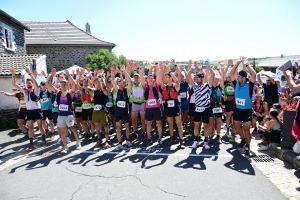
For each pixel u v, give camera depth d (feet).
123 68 21.26
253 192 12.30
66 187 13.66
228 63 20.68
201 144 20.47
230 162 16.25
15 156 19.24
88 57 67.77
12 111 32.12
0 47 41.24
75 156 18.63
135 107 22.12
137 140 22.50
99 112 20.35
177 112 19.61
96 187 13.52
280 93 27.94
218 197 11.99
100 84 20.26
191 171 15.05
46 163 17.39
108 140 21.04
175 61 22.27
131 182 13.92
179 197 12.13
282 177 13.78
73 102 23.81
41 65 42.93
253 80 16.97
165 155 18.11
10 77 31.76
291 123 16.60
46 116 23.79
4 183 14.42
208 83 20.25
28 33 73.10
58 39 71.46
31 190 13.46
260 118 22.81
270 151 17.81
